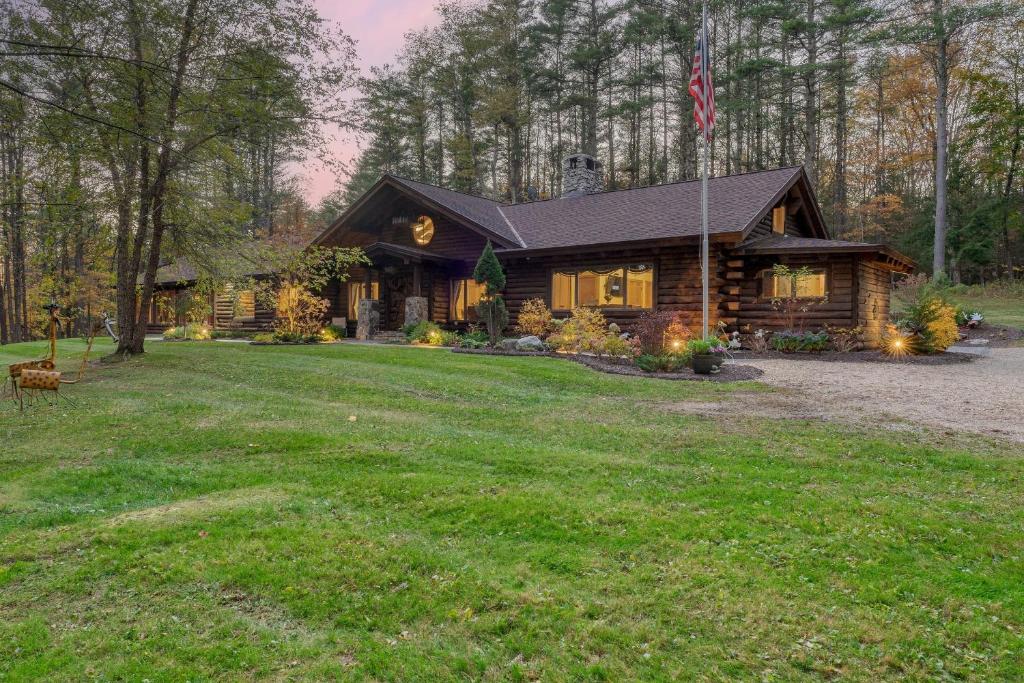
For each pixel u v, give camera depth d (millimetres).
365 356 13742
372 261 21188
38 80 9461
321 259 15898
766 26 36594
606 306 17750
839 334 15383
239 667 2629
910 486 4898
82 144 10906
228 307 26969
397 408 8492
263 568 3512
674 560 3623
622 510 4406
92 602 3186
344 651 2762
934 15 25484
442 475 5297
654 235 16547
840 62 30391
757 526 4102
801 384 10109
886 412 7691
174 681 2531
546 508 4449
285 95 12906
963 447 5965
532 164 48625
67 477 5359
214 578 3402
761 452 5902
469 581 3387
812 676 2562
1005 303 27281
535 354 14172
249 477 5340
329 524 4199
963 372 11594
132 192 13039
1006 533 3955
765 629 2900
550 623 2973
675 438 6551
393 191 21688
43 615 3064
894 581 3348
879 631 2875
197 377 11141
